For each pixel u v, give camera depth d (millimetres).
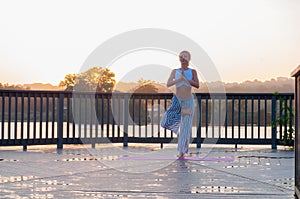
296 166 4176
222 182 4980
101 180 5051
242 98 9812
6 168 6004
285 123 9555
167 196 4199
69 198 4082
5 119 8984
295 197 4172
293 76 4148
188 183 4906
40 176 5316
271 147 9648
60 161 6820
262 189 4570
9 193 4293
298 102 4027
